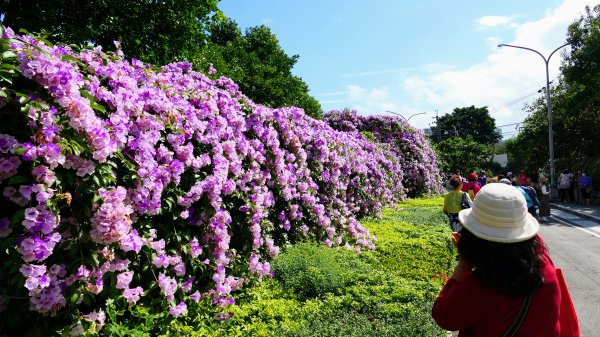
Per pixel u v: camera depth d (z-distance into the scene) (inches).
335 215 340.2
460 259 83.1
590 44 811.4
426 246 300.2
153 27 436.8
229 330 160.9
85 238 123.2
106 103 141.6
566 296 81.5
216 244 183.6
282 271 221.6
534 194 482.6
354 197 434.9
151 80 179.8
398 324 162.9
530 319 73.7
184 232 173.8
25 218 108.0
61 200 118.1
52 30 340.5
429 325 159.8
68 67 121.2
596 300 251.0
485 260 76.1
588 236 485.4
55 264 116.2
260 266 210.5
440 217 469.1
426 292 201.2
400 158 816.3
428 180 857.5
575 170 1087.6
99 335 133.1
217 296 179.2
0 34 112.9
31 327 113.0
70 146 117.1
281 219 261.0
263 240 229.1
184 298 166.9
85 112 119.6
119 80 150.5
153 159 155.6
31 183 111.4
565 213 741.9
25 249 107.0
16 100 110.8
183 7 442.9
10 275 109.1
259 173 240.8
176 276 170.1
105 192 126.0
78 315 121.9
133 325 143.2
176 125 170.4
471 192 449.7
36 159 110.7
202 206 182.4
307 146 328.5
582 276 306.0
